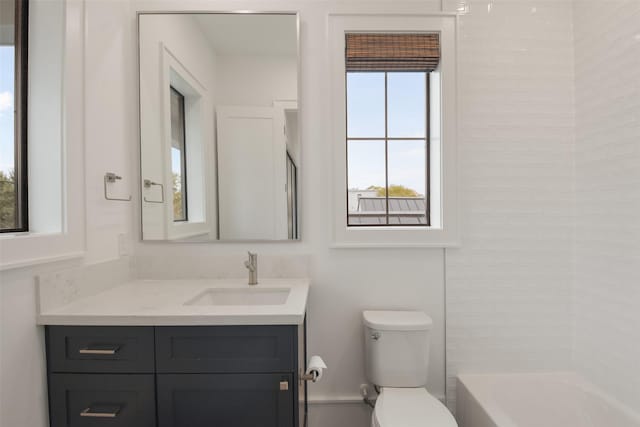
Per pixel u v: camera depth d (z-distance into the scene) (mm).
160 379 1113
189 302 1311
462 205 1741
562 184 1729
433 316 1749
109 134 1489
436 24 1701
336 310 1742
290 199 1708
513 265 1742
